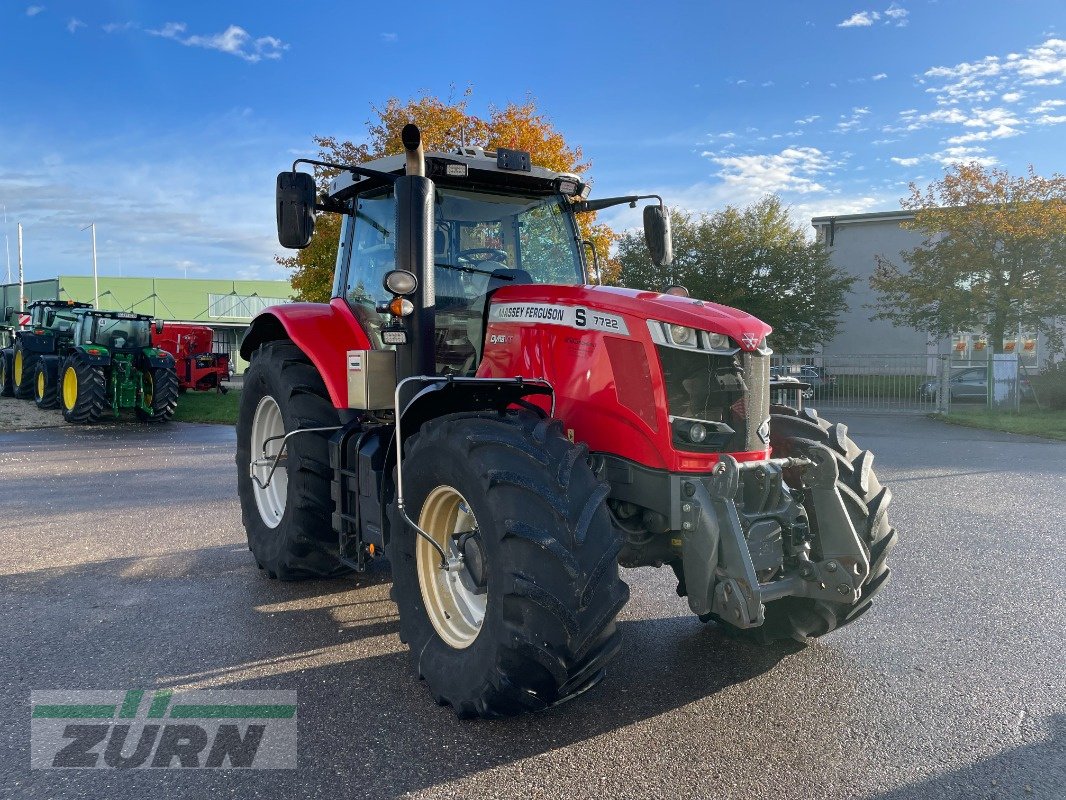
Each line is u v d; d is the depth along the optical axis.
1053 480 8.54
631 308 3.28
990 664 3.53
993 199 21.22
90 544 5.68
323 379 4.45
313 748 2.79
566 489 2.81
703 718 3.02
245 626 4.03
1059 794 2.49
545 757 2.72
